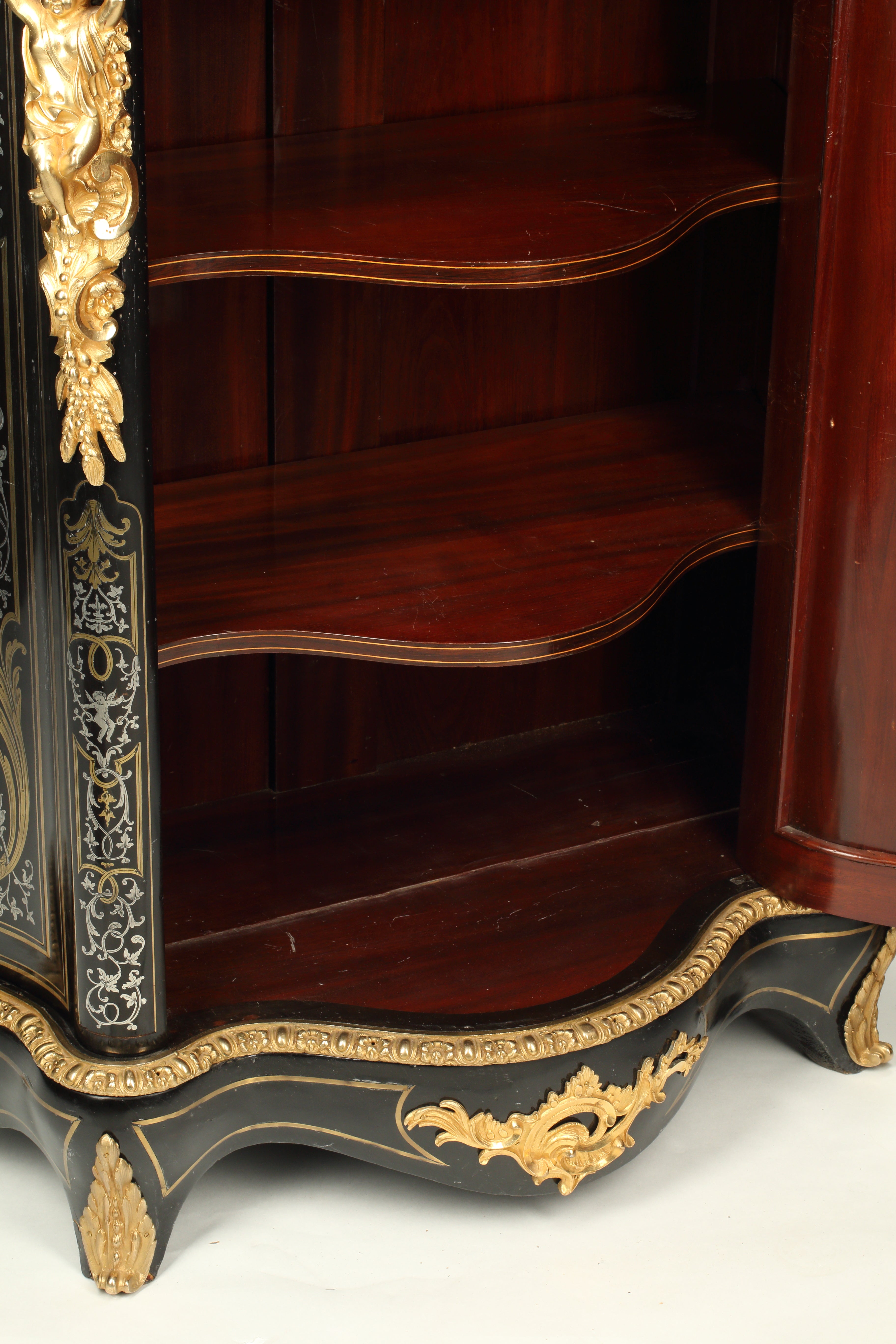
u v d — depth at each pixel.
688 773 2.23
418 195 1.69
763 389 2.30
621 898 1.93
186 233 1.54
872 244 1.62
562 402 2.20
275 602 1.69
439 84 1.98
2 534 1.53
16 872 1.67
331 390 2.01
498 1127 1.72
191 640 1.60
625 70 2.09
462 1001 1.74
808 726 1.82
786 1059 2.08
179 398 1.92
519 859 2.01
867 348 1.65
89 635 1.46
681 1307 1.67
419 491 1.96
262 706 2.11
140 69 1.33
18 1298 1.67
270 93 1.86
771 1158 1.89
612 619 1.70
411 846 2.04
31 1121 1.71
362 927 1.87
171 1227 1.69
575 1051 1.70
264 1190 1.83
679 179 1.75
